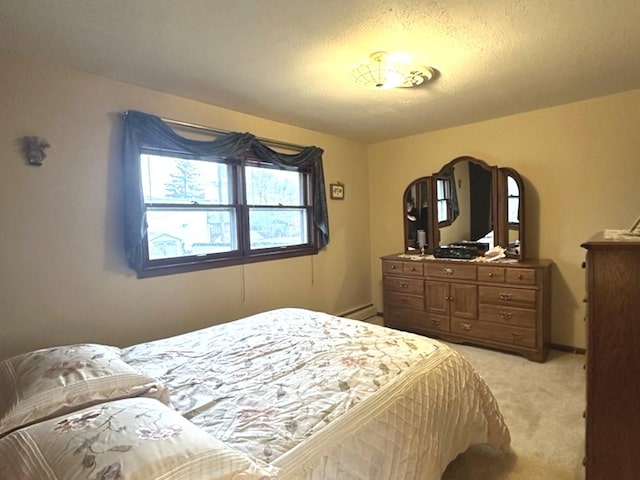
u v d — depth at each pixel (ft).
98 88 7.51
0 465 2.81
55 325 7.02
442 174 12.60
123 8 5.19
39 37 5.95
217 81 7.93
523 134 11.05
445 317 11.60
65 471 2.55
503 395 8.11
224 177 10.05
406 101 9.48
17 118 6.52
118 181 7.81
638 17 5.67
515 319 10.21
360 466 3.66
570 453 6.08
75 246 7.25
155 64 7.04
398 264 12.60
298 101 9.32
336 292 13.55
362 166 14.58
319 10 5.34
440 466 4.66
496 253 11.21
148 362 5.48
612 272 4.37
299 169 12.03
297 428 3.74
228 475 2.73
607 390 4.48
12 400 3.70
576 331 10.59
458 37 6.23
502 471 5.70
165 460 2.67
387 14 5.49
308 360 5.47
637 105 9.28
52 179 6.94
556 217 10.71
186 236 9.26
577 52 6.89
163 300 8.61
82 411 3.35
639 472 4.38
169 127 8.45
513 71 7.72
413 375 4.98
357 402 4.25
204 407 4.17
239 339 6.47
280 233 11.66
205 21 5.58
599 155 9.92
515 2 5.24
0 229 6.39
